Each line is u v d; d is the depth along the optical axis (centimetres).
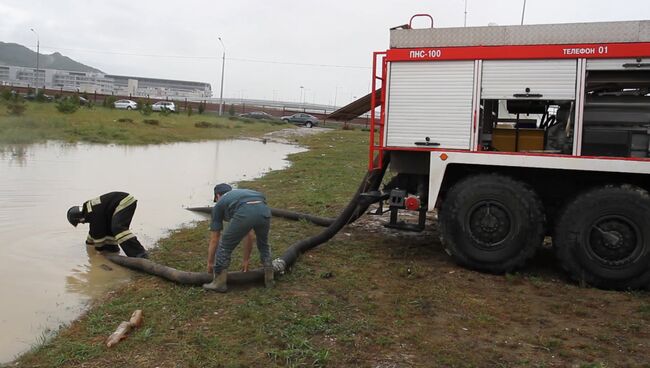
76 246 739
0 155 1630
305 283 597
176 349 426
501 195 632
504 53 629
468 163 643
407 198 688
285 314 497
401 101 676
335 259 701
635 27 584
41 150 1819
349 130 4600
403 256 721
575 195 626
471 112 645
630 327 484
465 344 447
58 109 3200
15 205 973
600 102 619
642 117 612
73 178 1295
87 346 429
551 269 680
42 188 1147
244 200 548
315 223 923
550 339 456
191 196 1162
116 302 529
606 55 593
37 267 647
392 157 703
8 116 2662
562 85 611
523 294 579
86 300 543
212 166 1750
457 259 664
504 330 479
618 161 586
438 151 656
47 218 886
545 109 689
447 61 654
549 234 666
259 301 530
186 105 6469
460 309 528
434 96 661
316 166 1847
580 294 582
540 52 616
